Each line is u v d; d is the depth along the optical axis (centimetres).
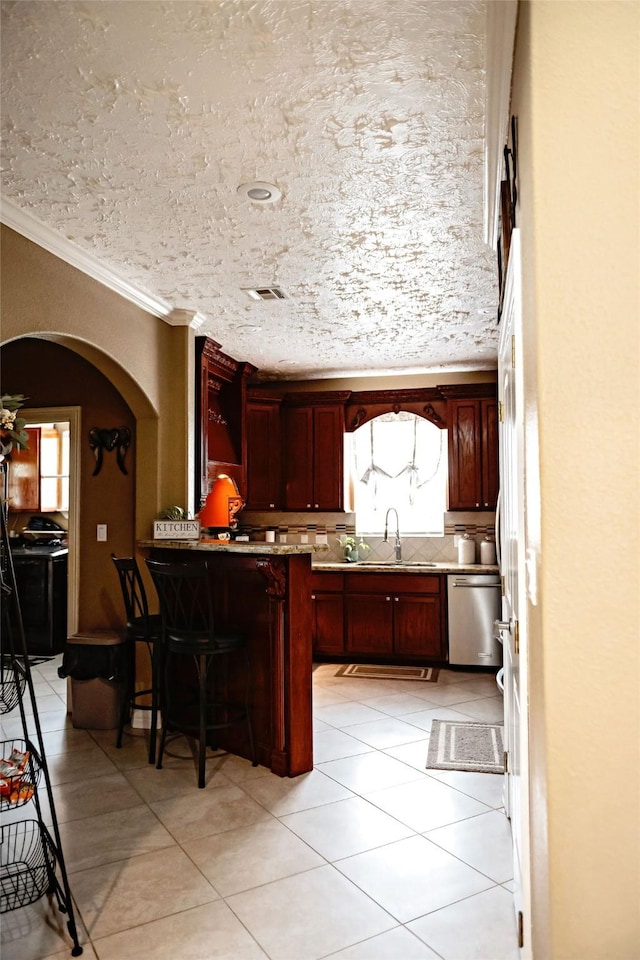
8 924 222
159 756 357
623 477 118
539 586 126
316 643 608
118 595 442
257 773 350
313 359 580
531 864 163
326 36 188
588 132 121
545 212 121
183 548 390
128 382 405
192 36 187
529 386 139
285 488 639
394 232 320
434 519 653
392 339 516
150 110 220
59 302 331
